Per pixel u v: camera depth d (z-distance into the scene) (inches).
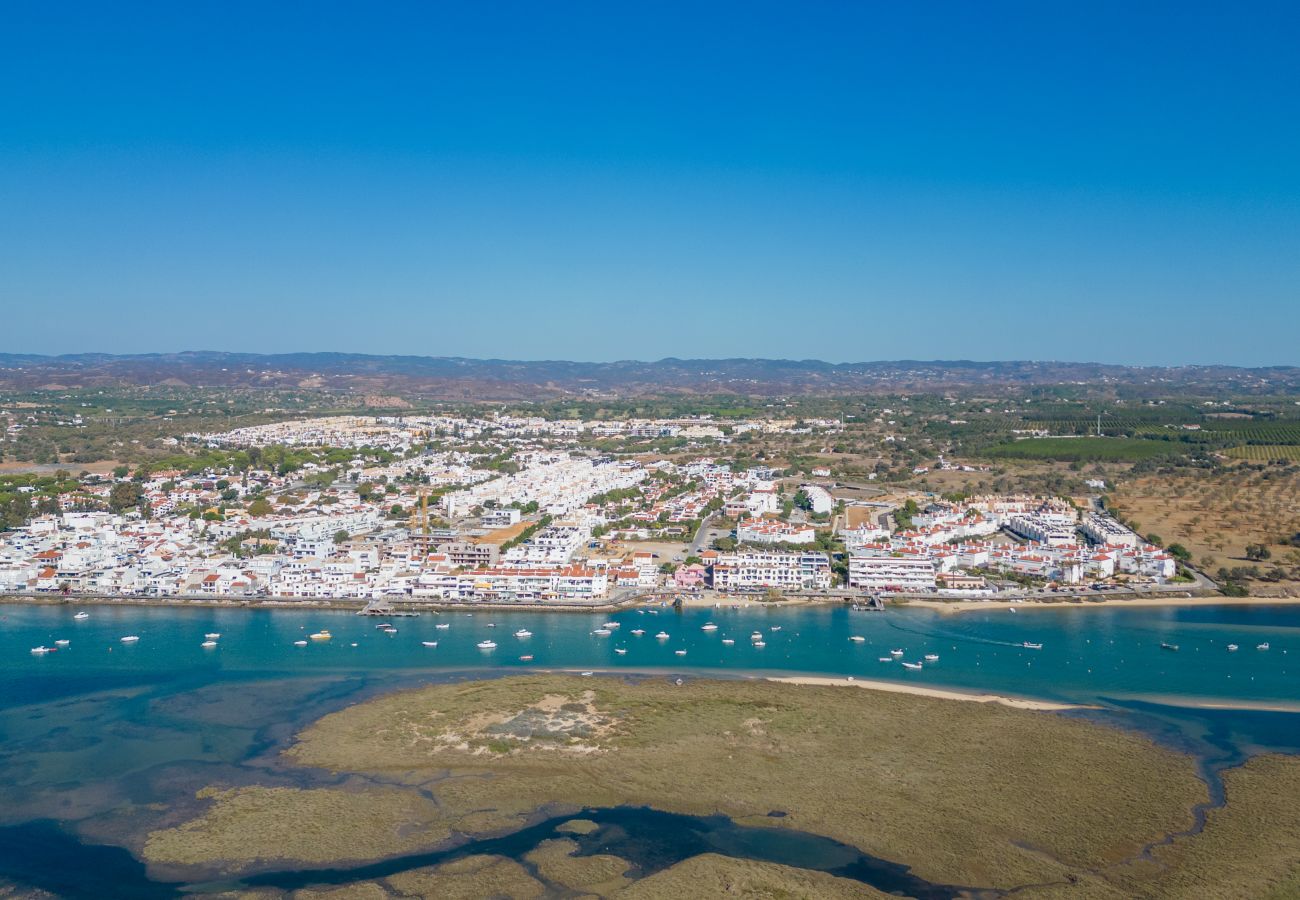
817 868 7711.6
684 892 7308.1
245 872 7677.2
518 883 7509.8
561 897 7327.8
